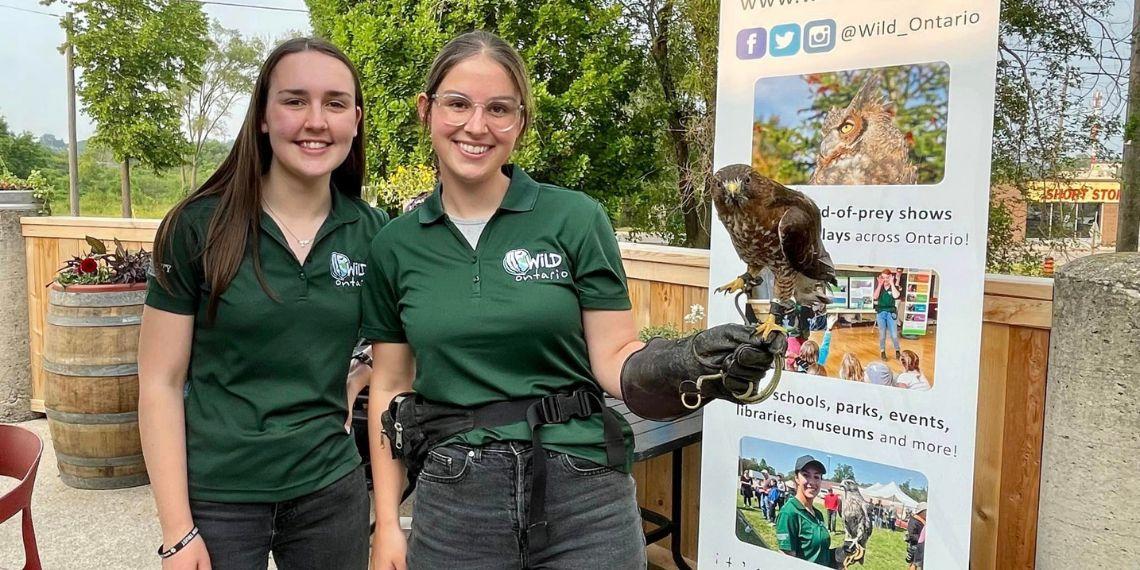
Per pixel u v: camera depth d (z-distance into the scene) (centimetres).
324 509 172
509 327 144
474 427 146
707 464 262
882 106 216
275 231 162
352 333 172
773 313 126
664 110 859
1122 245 559
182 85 1930
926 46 208
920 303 215
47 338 396
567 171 788
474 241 150
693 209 877
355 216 176
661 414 132
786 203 210
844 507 235
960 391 211
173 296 159
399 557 163
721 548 262
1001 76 562
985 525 245
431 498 151
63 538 343
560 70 791
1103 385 169
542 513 142
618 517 148
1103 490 170
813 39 226
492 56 146
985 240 204
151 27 1630
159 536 346
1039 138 567
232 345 161
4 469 219
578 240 148
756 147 239
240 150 163
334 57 165
